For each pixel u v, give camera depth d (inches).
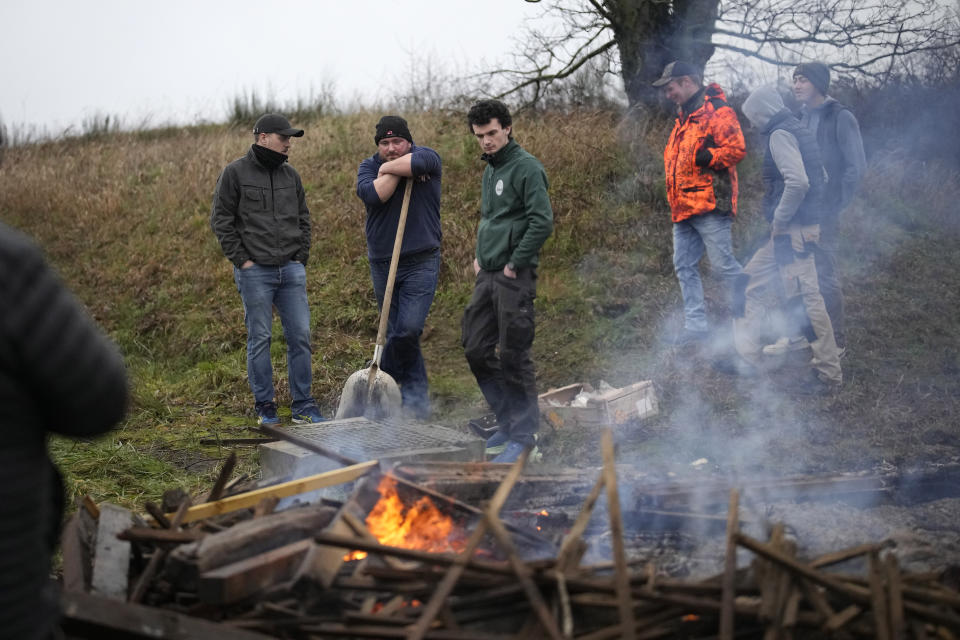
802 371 223.8
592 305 289.1
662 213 341.1
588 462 177.8
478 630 85.5
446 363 269.4
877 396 208.1
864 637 83.7
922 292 291.9
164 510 115.9
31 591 59.8
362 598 91.0
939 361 234.5
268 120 216.8
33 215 407.2
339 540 87.8
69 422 60.1
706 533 126.0
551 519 126.9
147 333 309.4
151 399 246.5
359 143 417.1
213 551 90.5
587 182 360.8
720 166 229.0
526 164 175.8
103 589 94.5
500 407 190.2
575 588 84.7
